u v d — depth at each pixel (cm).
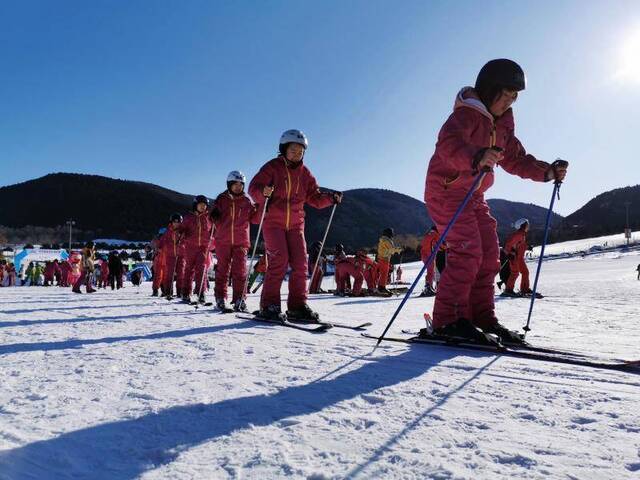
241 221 663
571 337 378
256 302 852
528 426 160
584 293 990
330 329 427
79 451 141
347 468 127
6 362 276
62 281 2297
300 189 522
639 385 212
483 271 362
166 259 1041
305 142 513
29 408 184
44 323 479
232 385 216
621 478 119
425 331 348
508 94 343
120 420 168
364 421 166
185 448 143
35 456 137
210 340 354
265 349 312
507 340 341
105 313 597
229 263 682
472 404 186
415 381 222
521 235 969
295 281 516
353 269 1129
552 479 119
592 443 143
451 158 323
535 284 368
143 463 133
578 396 195
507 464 129
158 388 212
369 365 259
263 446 144
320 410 179
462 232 343
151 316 554
